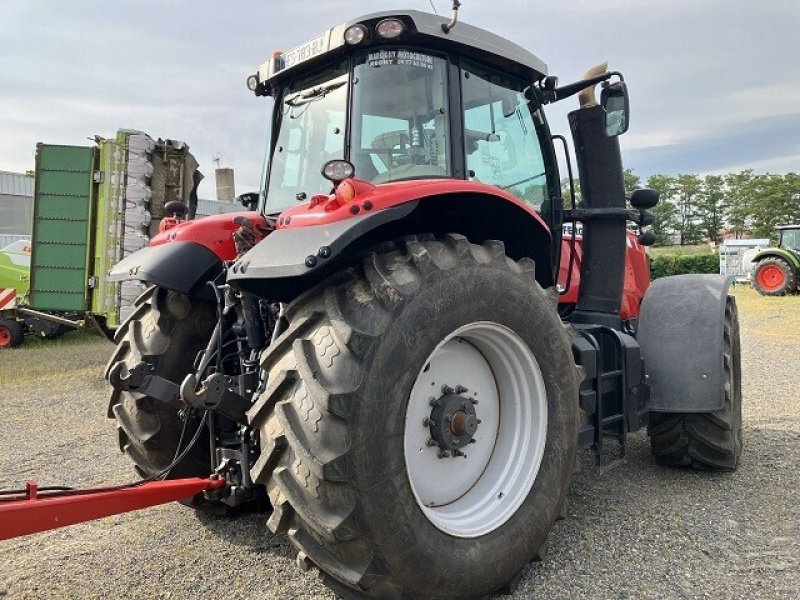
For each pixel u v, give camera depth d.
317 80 3.31
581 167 4.10
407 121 3.05
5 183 21.05
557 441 2.85
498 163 3.46
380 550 2.20
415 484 2.56
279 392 2.24
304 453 2.13
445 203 2.77
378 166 2.99
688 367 3.76
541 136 3.81
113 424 5.88
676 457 4.05
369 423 2.18
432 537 2.37
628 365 3.61
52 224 9.67
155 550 3.12
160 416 3.18
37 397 7.14
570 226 4.50
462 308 2.49
